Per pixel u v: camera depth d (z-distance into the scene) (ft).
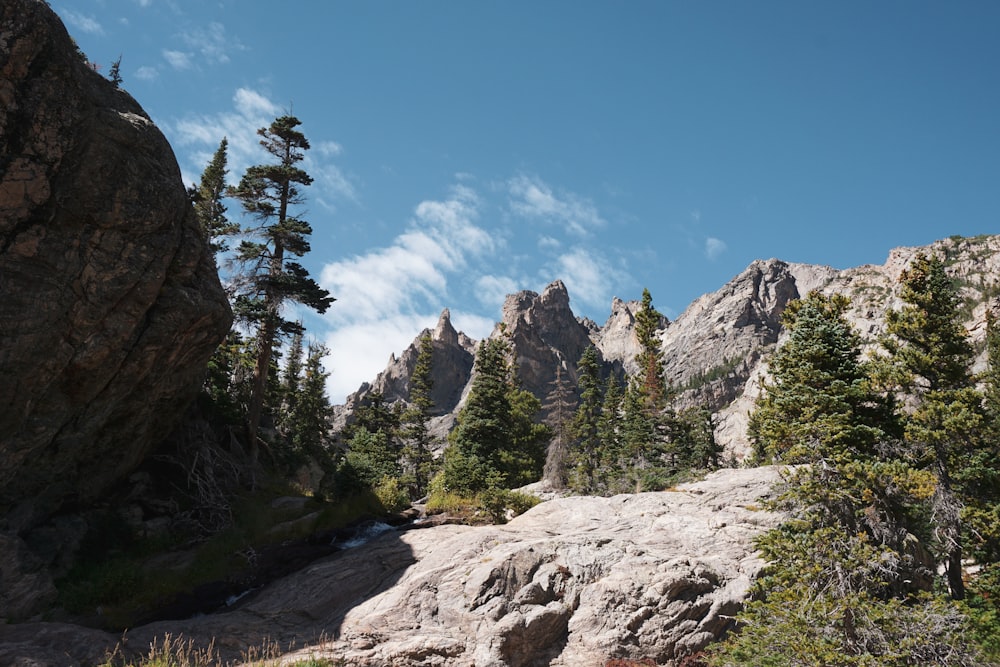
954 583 86.17
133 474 92.32
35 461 69.56
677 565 71.10
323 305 122.31
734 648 56.90
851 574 57.26
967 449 97.76
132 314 71.82
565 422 213.05
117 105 72.08
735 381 590.14
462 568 68.64
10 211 61.26
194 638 57.06
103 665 48.70
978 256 408.87
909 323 103.30
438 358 649.20
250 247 117.91
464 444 159.84
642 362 251.80
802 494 72.02
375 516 101.60
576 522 83.15
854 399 81.61
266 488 113.50
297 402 203.92
